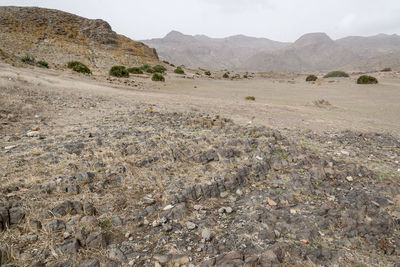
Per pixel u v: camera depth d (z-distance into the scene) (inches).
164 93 797.9
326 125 403.5
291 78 2650.1
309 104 690.2
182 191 155.6
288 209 144.6
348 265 102.7
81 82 741.9
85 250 105.9
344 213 137.9
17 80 526.0
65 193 143.6
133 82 1006.4
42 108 366.0
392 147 292.0
